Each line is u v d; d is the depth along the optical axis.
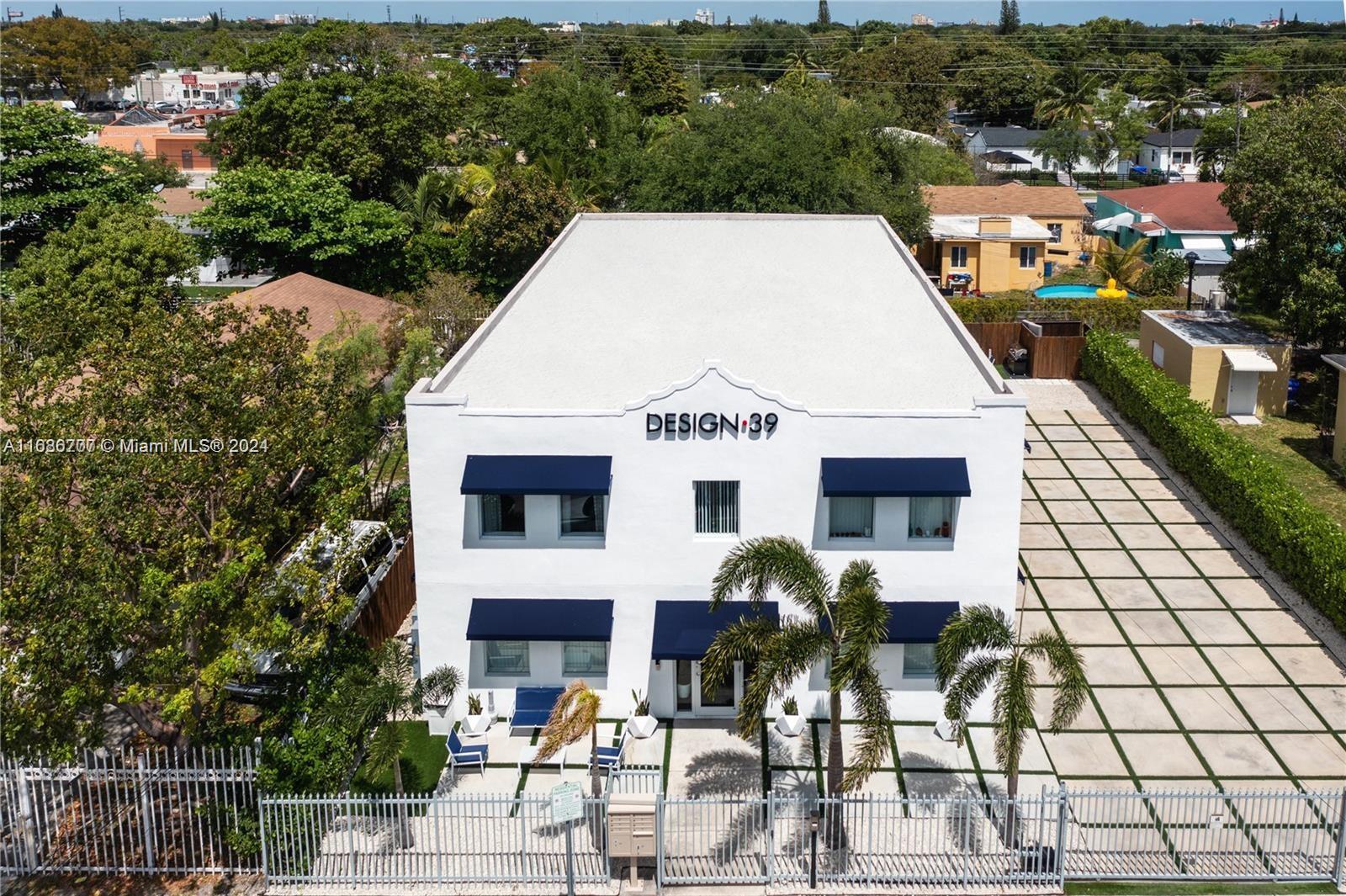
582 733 23.05
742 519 27.16
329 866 23.20
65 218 67.00
